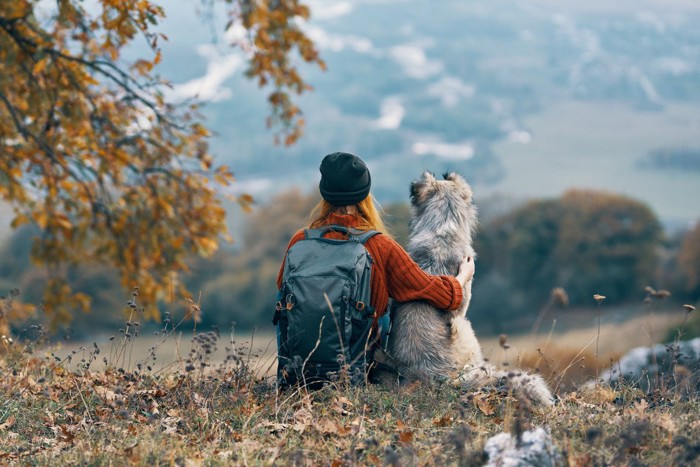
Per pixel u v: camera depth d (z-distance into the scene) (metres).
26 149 8.36
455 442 3.32
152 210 9.20
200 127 9.01
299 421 4.02
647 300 5.29
